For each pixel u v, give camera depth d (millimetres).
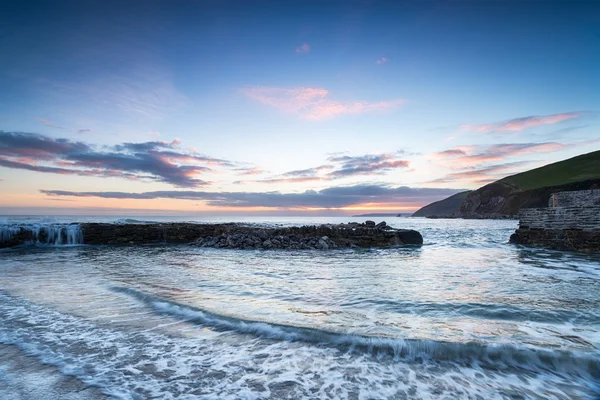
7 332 6527
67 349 5723
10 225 28562
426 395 4336
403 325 6750
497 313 7652
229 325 6910
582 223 22656
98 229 29438
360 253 22406
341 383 4621
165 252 22719
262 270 14438
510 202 135625
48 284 11047
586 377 4895
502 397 4316
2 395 4195
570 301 8781
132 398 4172
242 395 4277
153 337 6301
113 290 10109
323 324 6750
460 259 18875
